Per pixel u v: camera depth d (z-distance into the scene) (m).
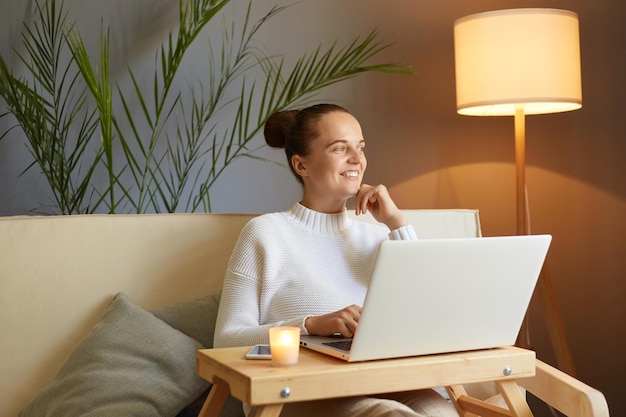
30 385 1.82
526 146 2.97
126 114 2.77
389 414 1.39
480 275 1.42
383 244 1.31
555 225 2.97
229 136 2.86
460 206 2.99
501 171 2.99
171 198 2.82
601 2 2.94
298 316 1.79
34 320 1.85
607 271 2.96
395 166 2.96
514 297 1.49
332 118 1.88
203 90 2.83
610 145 2.96
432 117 2.97
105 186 2.78
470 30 2.44
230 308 1.78
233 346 1.69
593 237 2.96
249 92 2.87
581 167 2.96
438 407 1.57
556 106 2.61
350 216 2.11
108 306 1.91
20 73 2.72
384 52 2.94
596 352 2.97
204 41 2.82
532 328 2.98
